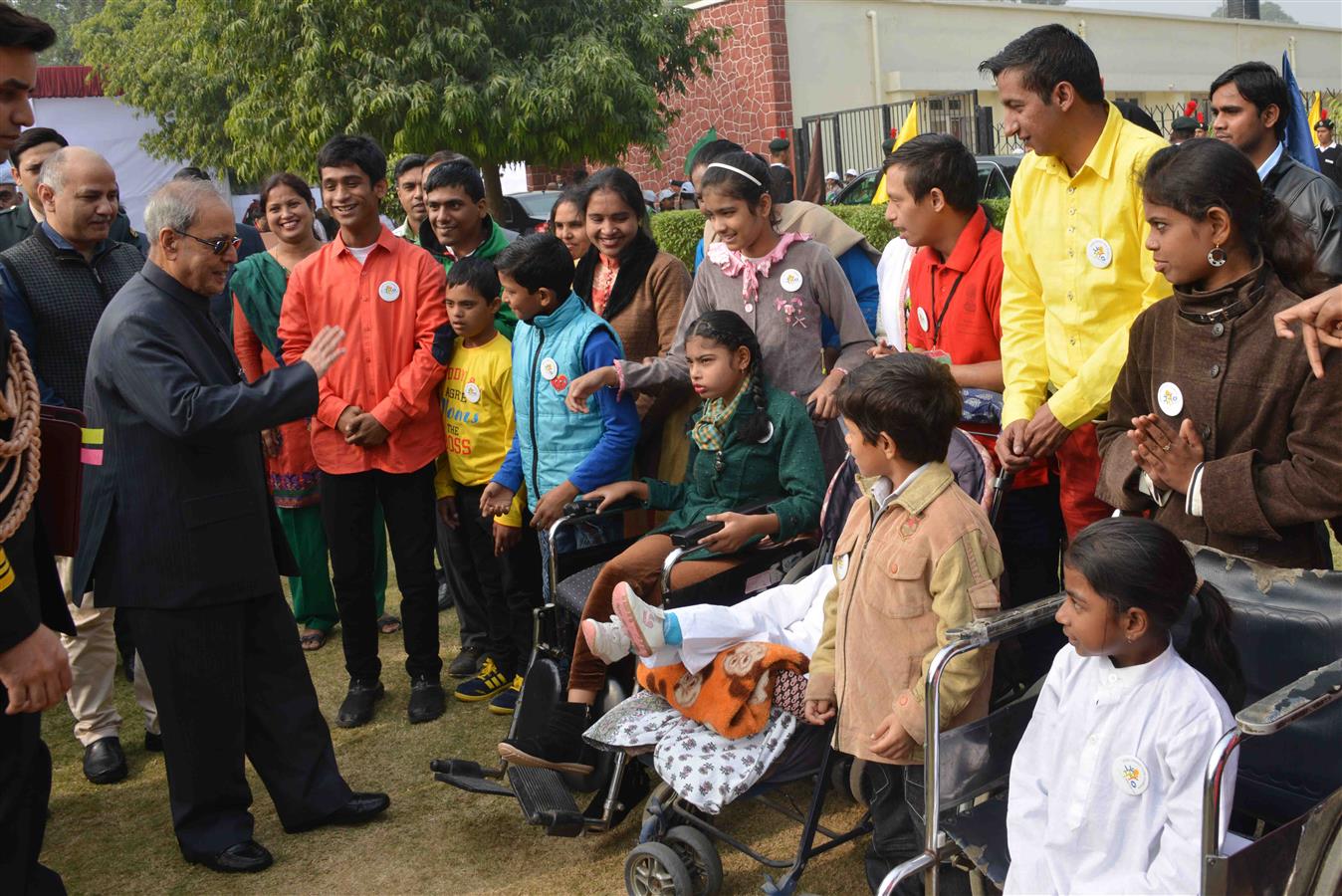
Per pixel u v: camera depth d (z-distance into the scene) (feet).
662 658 9.99
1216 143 8.26
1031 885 7.45
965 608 8.48
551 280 12.77
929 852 7.95
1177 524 8.96
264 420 10.46
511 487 13.46
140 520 10.59
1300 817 6.95
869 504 9.41
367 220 13.80
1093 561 7.25
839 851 10.75
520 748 10.64
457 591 15.21
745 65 58.85
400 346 13.79
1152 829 7.29
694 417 12.14
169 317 10.63
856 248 14.34
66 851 11.92
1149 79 76.59
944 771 8.01
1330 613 7.93
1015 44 10.52
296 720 11.76
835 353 13.07
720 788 9.36
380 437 13.57
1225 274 8.44
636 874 9.99
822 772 9.40
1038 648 10.82
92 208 12.92
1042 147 10.61
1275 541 8.59
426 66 37.55
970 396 11.57
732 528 10.85
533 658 12.01
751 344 11.59
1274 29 86.17
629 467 12.98
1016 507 11.70
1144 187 8.57
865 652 8.89
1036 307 11.30
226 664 11.03
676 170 61.77
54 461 9.33
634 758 11.41
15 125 8.05
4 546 8.72
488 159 38.99
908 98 63.57
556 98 37.01
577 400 12.17
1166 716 7.30
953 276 12.11
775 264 12.90
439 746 13.51
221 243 10.75
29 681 8.27
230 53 39.73
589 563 12.66
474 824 11.79
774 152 38.99
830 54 60.29
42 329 12.98
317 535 16.61
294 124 37.93
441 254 16.21
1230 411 8.45
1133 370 9.29
